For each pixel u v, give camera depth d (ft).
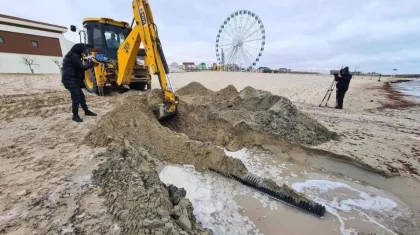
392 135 18.37
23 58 85.30
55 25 97.14
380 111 30.25
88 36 28.30
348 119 24.16
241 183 12.00
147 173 10.40
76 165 11.12
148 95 19.83
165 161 13.60
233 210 9.98
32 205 8.20
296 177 12.98
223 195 10.94
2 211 7.88
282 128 16.89
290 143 15.62
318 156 14.60
